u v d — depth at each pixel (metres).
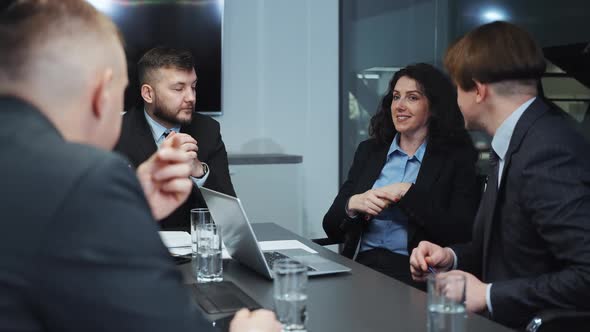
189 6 4.06
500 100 1.63
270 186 4.08
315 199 4.52
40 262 0.67
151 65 2.84
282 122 4.41
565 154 1.53
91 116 0.82
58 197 0.69
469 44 1.65
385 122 2.69
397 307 1.45
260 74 4.34
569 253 1.48
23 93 0.77
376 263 2.44
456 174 2.52
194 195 2.73
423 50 4.20
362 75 4.49
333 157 4.53
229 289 1.57
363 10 4.46
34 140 0.74
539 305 1.50
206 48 4.11
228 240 1.85
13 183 0.70
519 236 1.62
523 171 1.56
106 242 0.68
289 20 4.37
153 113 2.91
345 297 1.53
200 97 4.14
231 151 4.32
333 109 4.50
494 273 1.72
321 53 4.45
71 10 0.80
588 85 3.26
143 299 0.69
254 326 1.06
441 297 1.13
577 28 3.29
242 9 4.27
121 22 3.95
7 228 0.68
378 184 2.62
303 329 1.20
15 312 0.67
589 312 1.40
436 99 2.53
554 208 1.50
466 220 2.38
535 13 3.53
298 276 1.19
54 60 0.77
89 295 0.67
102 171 0.72
